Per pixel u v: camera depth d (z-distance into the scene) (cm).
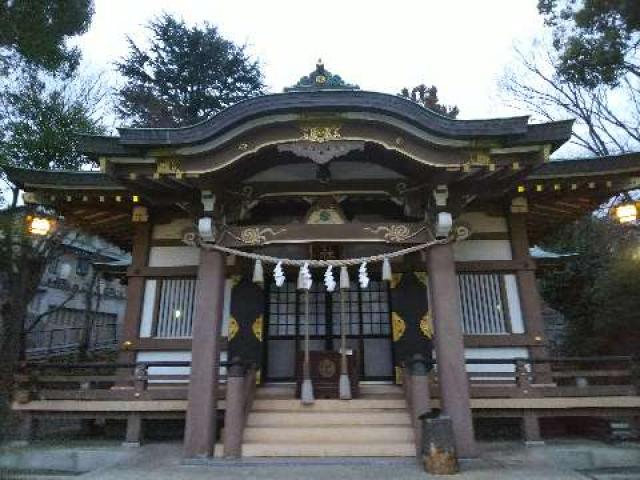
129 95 2491
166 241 1051
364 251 1041
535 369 926
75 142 1527
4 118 1496
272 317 1055
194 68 2645
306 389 837
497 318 968
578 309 1725
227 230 818
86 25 1443
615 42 1555
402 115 723
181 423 954
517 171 757
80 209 1030
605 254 1667
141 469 682
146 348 980
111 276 1332
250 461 704
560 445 836
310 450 730
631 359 852
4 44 1322
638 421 863
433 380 883
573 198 998
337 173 873
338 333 1038
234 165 773
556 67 1858
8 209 1326
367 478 620
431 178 788
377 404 840
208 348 758
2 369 1165
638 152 871
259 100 727
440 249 796
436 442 653
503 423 945
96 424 1020
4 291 1403
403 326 985
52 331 2219
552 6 1839
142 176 764
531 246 1434
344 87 829
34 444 862
